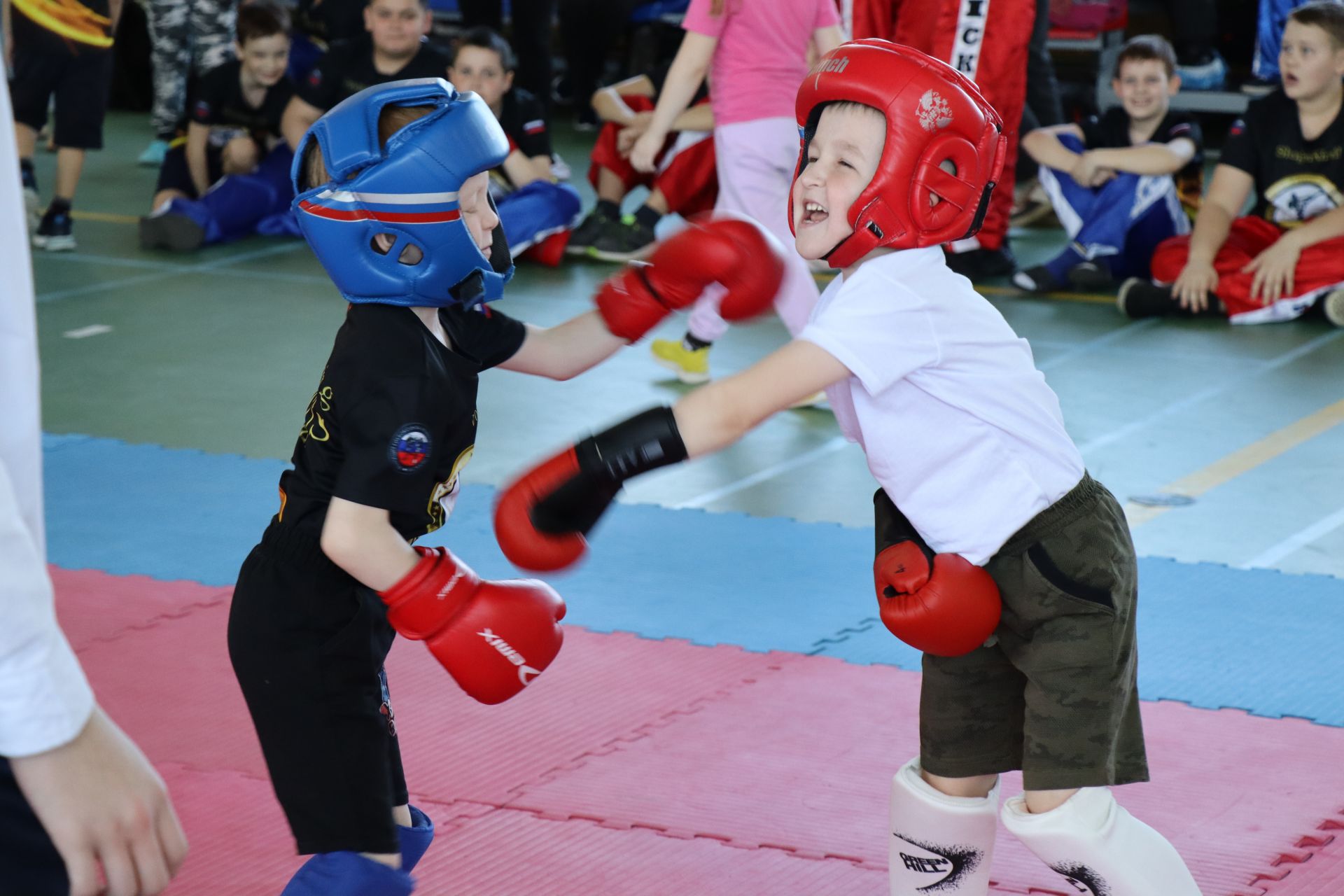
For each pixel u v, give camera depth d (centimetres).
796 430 498
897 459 186
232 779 275
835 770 279
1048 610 188
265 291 673
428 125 174
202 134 780
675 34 1099
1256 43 1020
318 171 183
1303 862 244
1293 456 464
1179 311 639
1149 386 541
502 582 188
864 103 179
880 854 248
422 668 325
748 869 243
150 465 454
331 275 180
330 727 185
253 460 459
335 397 179
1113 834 186
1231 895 233
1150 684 314
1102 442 479
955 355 182
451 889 237
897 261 183
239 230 775
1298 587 364
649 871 243
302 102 743
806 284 471
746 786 272
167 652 331
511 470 453
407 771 279
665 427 173
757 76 508
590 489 172
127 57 1145
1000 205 704
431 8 1176
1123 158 679
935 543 190
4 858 109
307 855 192
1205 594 360
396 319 180
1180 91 1010
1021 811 192
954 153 179
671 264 201
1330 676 317
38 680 104
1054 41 1020
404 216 173
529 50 1033
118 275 697
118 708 304
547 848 250
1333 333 614
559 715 302
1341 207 619
